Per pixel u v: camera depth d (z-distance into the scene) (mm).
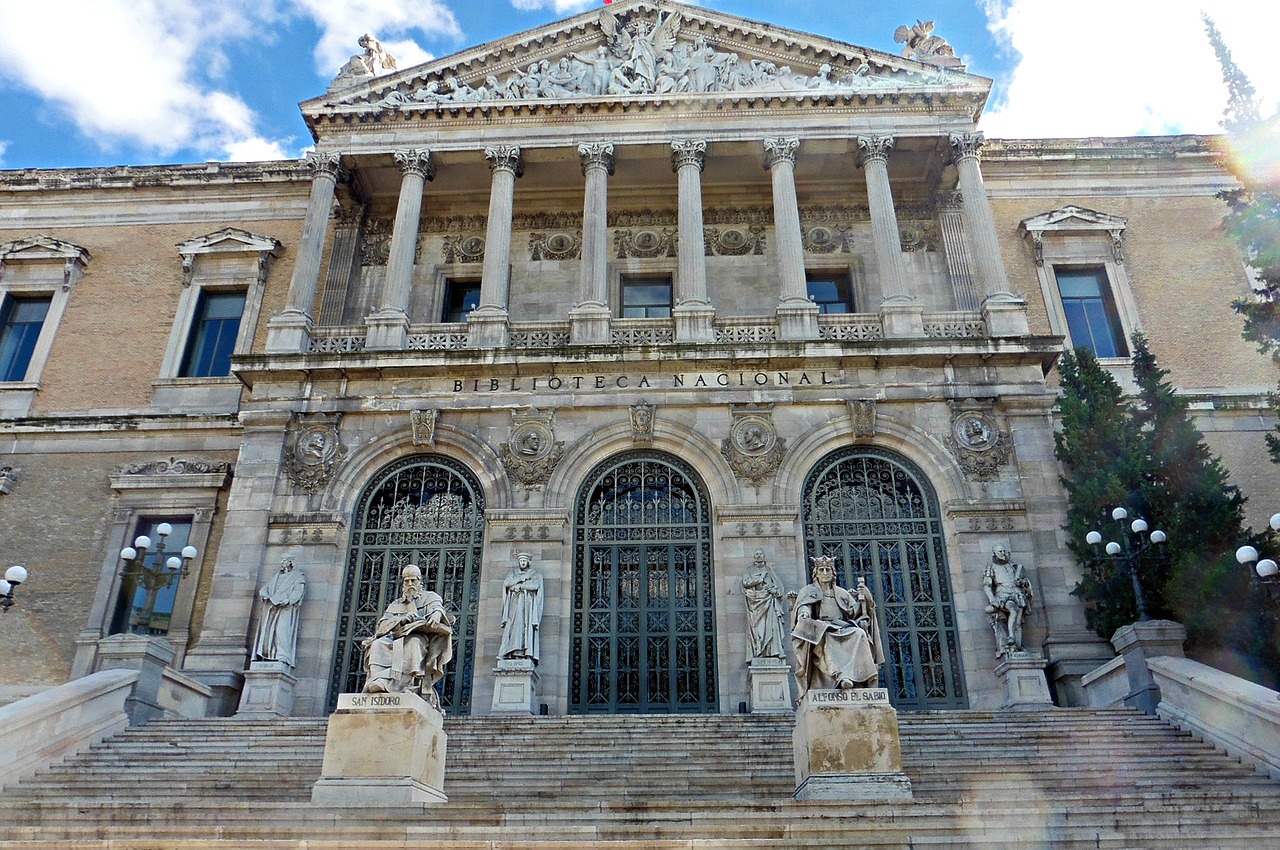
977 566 22969
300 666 22438
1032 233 30391
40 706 16391
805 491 24266
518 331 26469
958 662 22547
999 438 24250
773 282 29828
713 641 22906
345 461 24594
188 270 31266
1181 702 17125
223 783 15195
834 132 28297
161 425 28656
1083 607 22250
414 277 30141
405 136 28688
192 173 32594
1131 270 30266
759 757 16531
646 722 18625
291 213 32156
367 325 26344
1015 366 24984
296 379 25484
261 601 22609
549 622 22672
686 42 30094
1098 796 13055
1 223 32750
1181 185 31500
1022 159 31547
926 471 24281
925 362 24984
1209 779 14398
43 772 15883
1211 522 20672
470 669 22781
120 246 32188
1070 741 16719
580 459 24422
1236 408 27594
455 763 16422
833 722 12961
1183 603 19656
